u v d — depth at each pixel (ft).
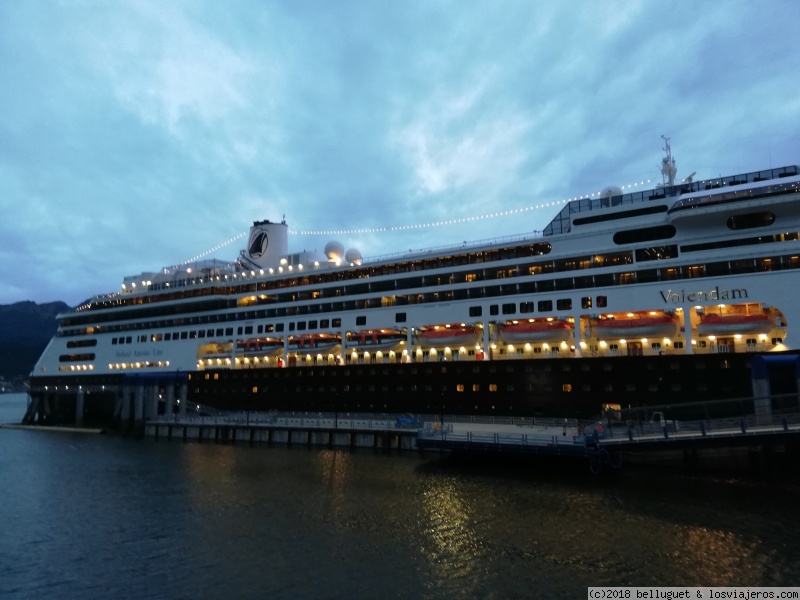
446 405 170.40
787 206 133.18
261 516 102.22
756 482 118.01
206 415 217.36
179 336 231.71
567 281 158.81
